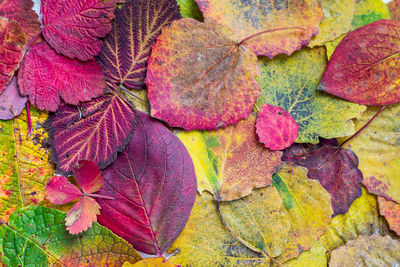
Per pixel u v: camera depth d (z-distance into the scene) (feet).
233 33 1.44
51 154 1.39
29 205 1.39
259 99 1.47
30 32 1.38
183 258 1.42
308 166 1.47
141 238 1.41
